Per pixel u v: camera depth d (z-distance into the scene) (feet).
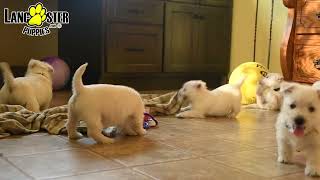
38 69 4.62
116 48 6.51
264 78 5.49
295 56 5.51
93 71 6.72
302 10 5.38
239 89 4.79
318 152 2.41
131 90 3.30
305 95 2.46
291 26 5.49
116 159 2.62
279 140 2.66
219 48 7.71
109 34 6.42
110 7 6.37
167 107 4.65
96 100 3.01
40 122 3.54
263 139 3.38
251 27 7.43
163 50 7.00
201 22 7.38
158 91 6.93
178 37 7.14
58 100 5.48
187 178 2.27
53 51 7.79
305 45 5.37
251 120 4.42
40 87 4.46
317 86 2.71
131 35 6.62
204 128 3.85
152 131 3.61
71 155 2.69
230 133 3.62
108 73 6.51
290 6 5.48
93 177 2.23
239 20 7.68
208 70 7.61
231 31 7.82
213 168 2.49
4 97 4.19
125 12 6.51
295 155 2.86
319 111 2.44
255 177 2.34
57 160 2.56
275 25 7.00
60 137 3.24
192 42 7.32
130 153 2.79
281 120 2.63
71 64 7.36
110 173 2.31
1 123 3.29
